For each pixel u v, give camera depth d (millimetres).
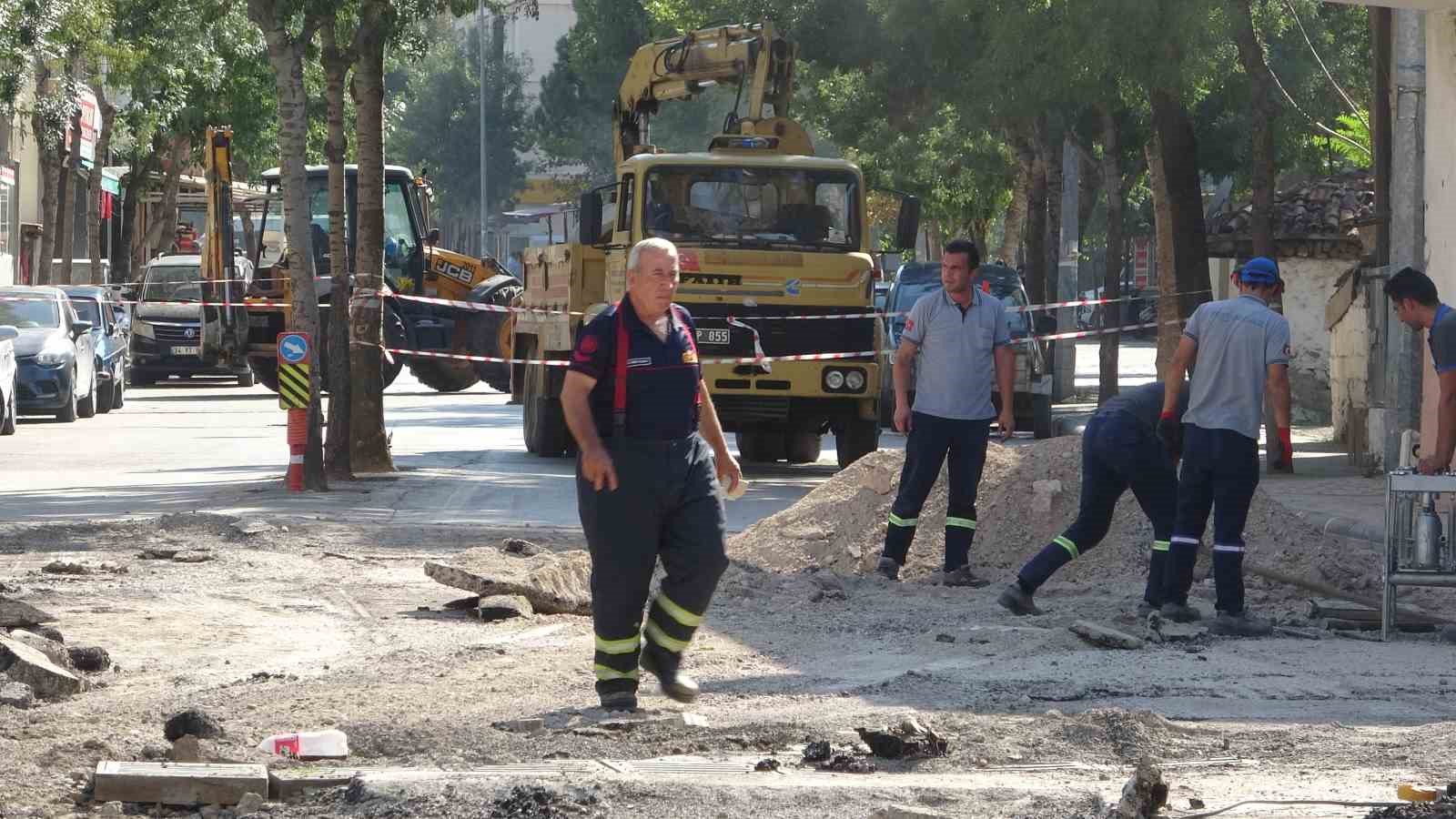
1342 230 86000
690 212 52281
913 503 30984
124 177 154375
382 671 22391
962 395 30641
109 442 65938
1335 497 46531
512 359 65188
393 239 91250
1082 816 14391
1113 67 55875
